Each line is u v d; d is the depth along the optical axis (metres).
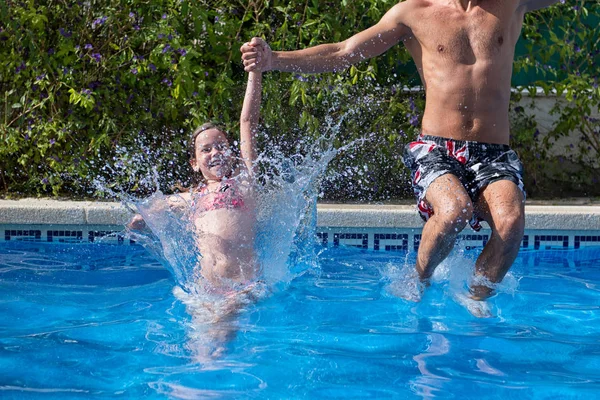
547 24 6.71
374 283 4.36
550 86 6.63
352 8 6.32
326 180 6.29
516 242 3.67
